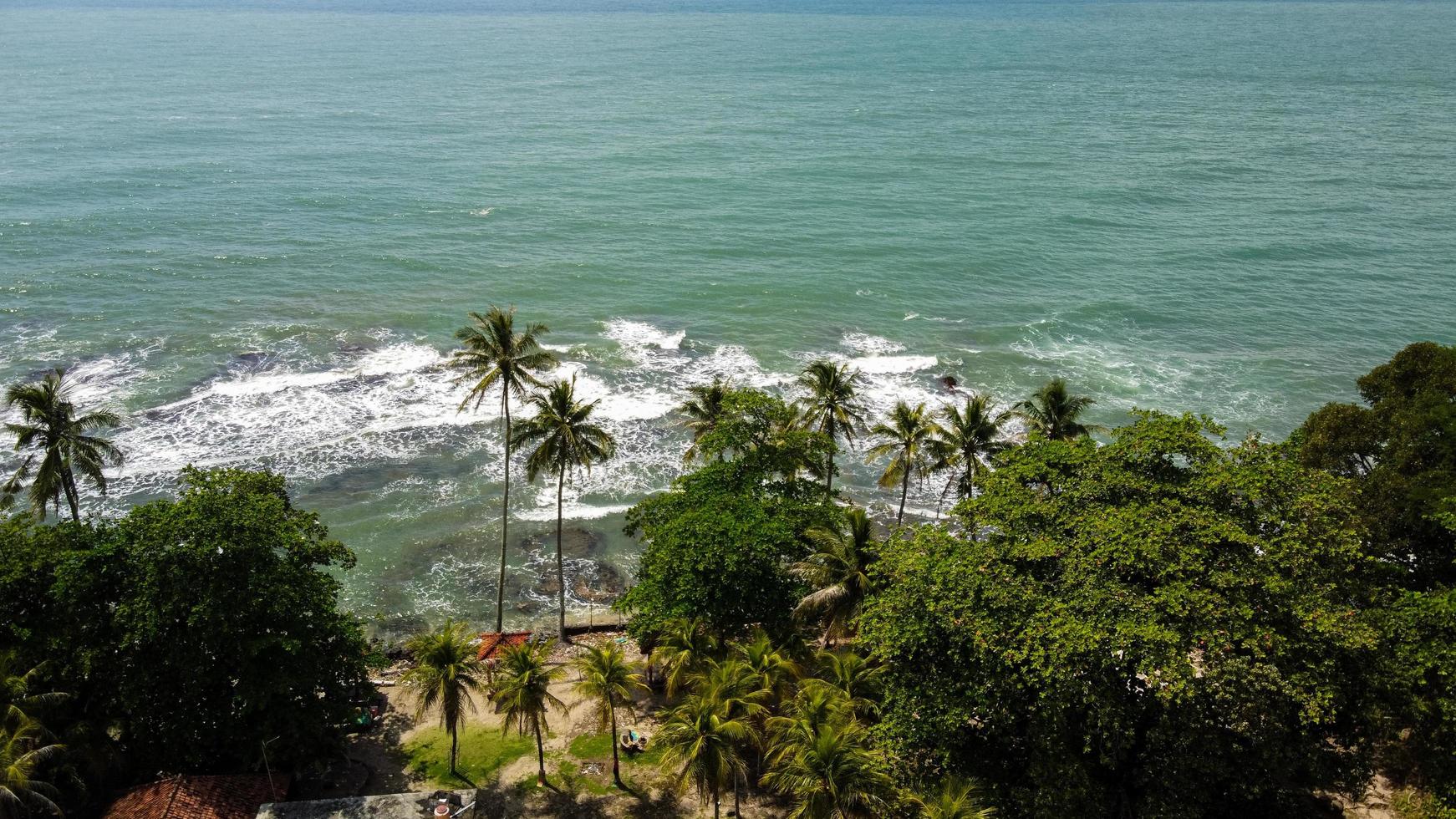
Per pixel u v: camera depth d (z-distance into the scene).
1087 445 40.59
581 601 56.44
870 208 136.38
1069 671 30.52
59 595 35.25
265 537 36.81
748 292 103.81
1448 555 42.47
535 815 37.66
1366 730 32.91
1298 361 88.88
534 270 108.38
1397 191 144.00
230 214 125.19
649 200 139.00
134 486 64.44
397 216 127.62
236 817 33.91
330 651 39.09
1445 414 44.12
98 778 35.69
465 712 44.06
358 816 32.88
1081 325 96.75
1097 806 31.92
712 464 49.12
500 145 174.38
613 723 38.69
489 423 74.56
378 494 65.69
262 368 81.56
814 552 42.88
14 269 101.62
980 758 35.03
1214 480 35.00
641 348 88.81
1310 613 31.02
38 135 168.62
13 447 67.25
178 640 35.56
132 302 94.38
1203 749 31.05
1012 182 151.50
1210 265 113.69
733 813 37.53
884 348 90.62
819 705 33.16
